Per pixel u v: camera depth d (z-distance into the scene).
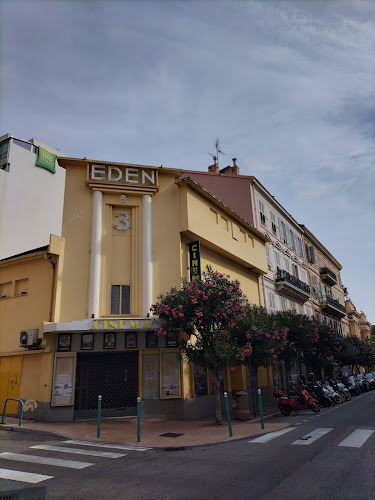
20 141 25.02
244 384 18.12
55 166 26.17
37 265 15.12
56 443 9.48
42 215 24.59
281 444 8.40
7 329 15.25
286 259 29.06
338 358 31.64
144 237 15.33
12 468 6.89
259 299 22.45
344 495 4.91
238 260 20.06
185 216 15.79
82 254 14.79
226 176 25.14
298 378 25.62
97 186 15.41
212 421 12.91
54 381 13.20
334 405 17.34
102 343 13.82
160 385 13.80
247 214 23.91
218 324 12.82
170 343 14.25
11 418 13.49
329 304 35.75
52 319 13.73
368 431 9.34
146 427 11.83
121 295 14.77
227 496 5.05
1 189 22.44
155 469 6.68
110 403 13.68
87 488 5.62
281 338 15.41
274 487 5.34
